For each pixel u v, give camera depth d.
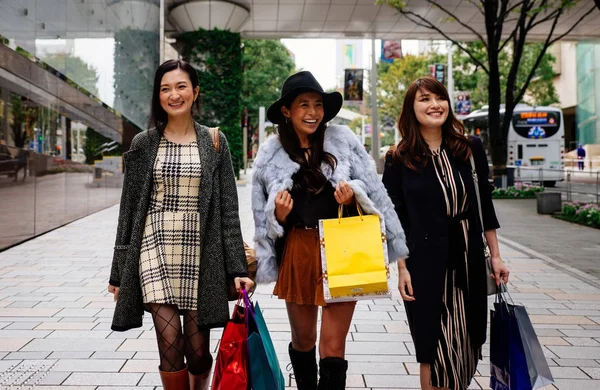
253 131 45.47
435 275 2.62
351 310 2.70
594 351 3.99
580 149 35.03
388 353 3.93
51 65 9.86
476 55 29.34
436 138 2.81
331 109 2.77
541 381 2.43
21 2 8.33
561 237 10.00
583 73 43.31
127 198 2.56
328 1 21.55
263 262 2.68
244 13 22.17
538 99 34.72
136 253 2.50
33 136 9.20
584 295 5.68
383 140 67.94
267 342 2.29
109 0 14.23
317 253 2.66
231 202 2.64
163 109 2.64
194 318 2.55
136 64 17.28
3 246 8.04
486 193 2.79
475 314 2.67
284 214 2.60
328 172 2.65
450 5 21.92
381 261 2.55
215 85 22.55
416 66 39.38
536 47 31.91
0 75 7.78
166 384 2.50
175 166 2.55
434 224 2.65
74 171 11.49
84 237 9.31
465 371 2.65
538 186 20.75
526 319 2.49
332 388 2.58
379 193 2.66
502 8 16.61
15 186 8.45
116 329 2.47
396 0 16.25
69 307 5.07
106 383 3.36
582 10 22.66
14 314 4.84
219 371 2.22
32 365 3.62
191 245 2.53
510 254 8.16
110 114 14.52
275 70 37.69
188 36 22.30
